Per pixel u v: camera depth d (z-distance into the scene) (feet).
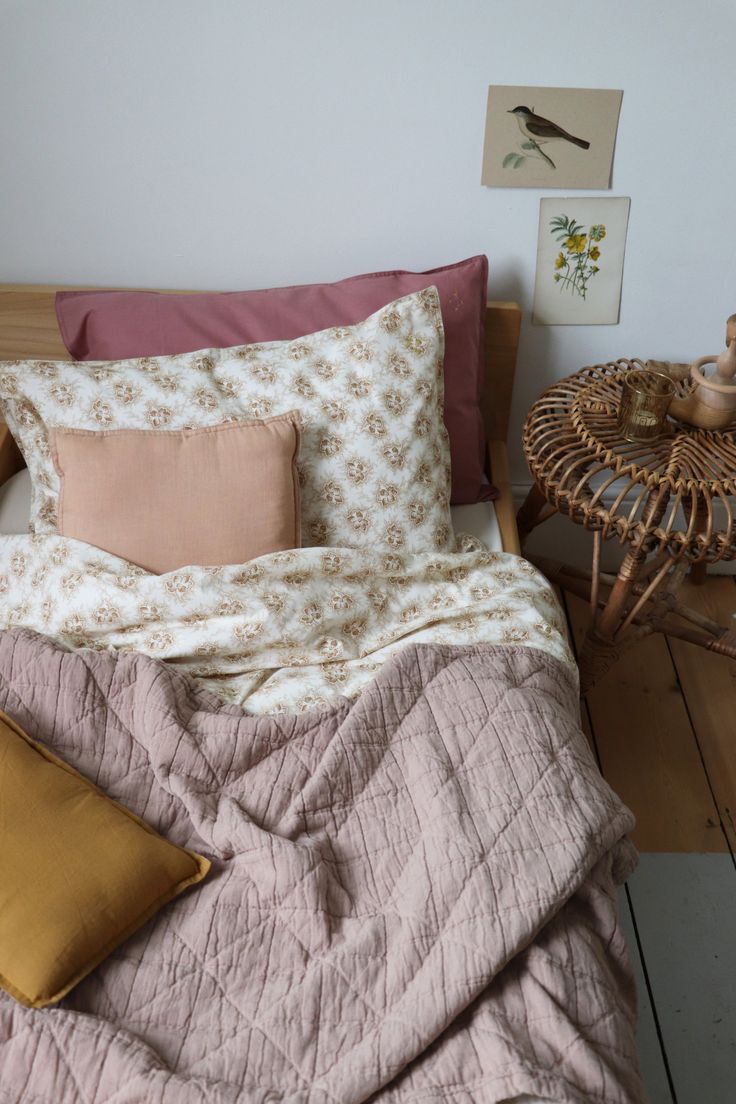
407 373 5.36
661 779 6.31
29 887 3.61
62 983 3.48
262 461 4.95
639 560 5.60
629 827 4.05
